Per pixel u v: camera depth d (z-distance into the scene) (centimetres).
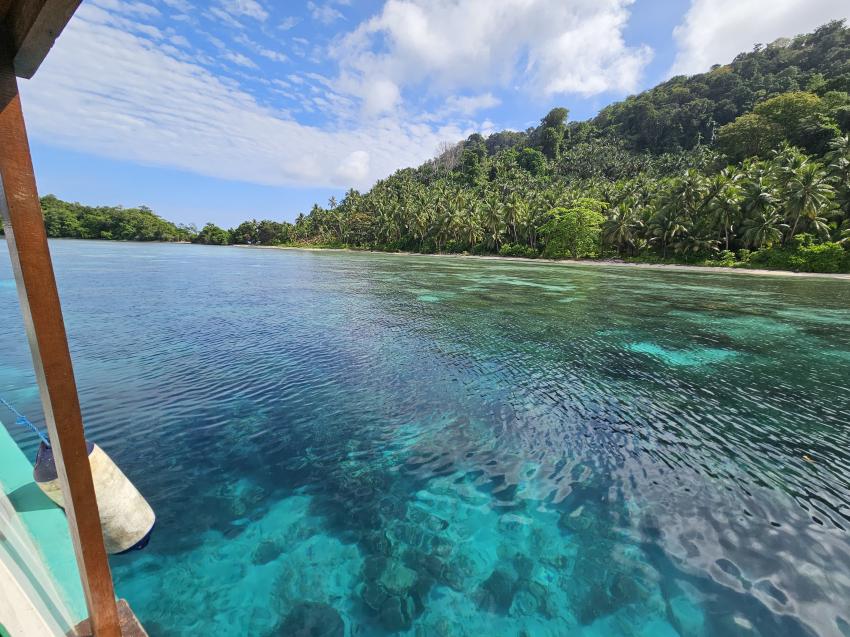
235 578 484
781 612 448
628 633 425
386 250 9550
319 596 462
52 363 204
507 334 1700
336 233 11775
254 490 650
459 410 955
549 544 547
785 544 548
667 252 5866
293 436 820
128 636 300
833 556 526
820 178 4616
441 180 12112
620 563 515
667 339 1644
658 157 11188
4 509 333
